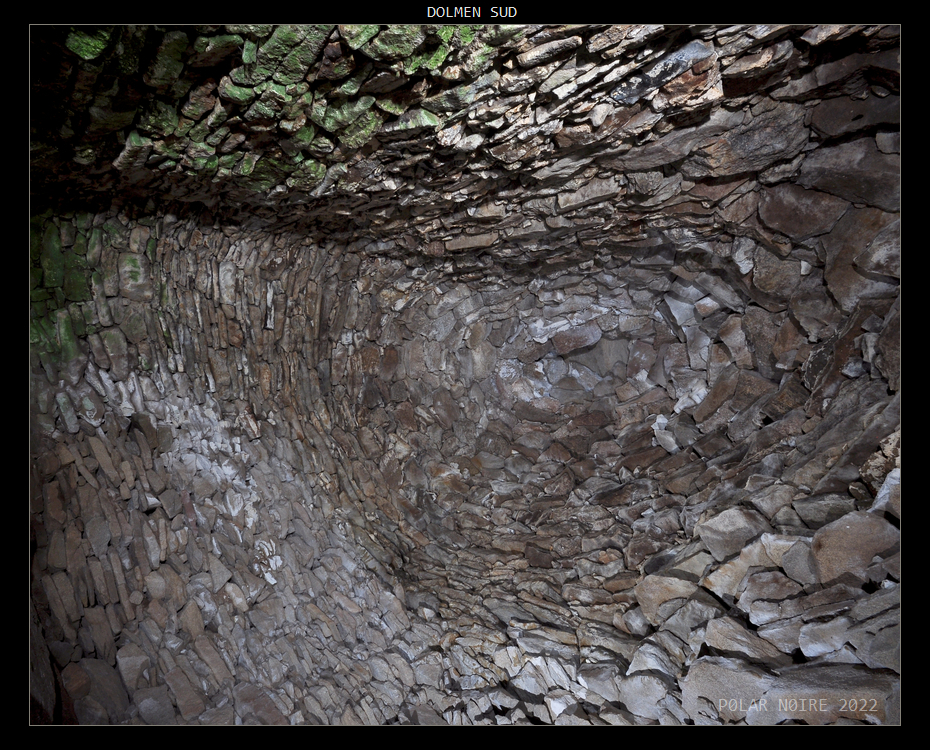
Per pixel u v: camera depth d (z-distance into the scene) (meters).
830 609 2.42
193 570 2.90
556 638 3.29
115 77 1.98
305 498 3.96
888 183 3.05
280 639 2.96
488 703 2.96
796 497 3.02
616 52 2.39
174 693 2.32
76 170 2.48
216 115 2.34
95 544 2.51
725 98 2.76
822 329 3.84
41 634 2.11
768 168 3.37
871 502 2.60
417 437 5.63
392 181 3.32
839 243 3.36
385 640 3.40
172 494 3.05
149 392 3.26
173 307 3.40
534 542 4.40
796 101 2.85
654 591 3.21
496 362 6.30
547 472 5.77
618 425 5.80
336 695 2.78
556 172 3.39
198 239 3.40
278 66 2.16
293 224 3.75
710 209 3.72
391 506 4.86
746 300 4.61
